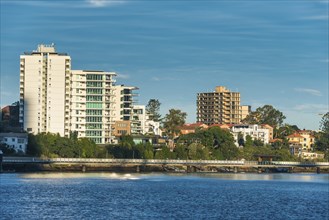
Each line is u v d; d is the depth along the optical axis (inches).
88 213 7327.8
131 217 7126.0
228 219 7219.5
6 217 6820.9
